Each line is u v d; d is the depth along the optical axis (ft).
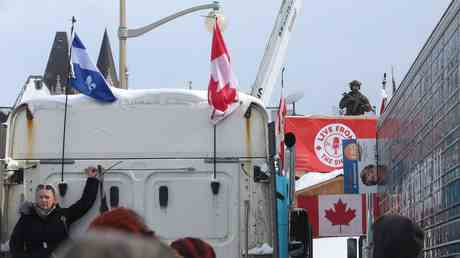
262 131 66.69
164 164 66.49
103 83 66.90
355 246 103.24
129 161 66.49
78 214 65.21
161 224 66.08
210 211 66.18
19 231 63.26
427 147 74.23
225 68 66.08
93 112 67.05
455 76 59.72
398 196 97.09
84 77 67.05
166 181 66.54
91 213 65.92
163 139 66.69
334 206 145.18
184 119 66.85
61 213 63.98
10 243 63.41
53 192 63.93
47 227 63.26
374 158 132.16
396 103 99.96
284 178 75.51
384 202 113.29
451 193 60.75
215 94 65.72
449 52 62.49
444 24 65.41
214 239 66.03
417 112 81.35
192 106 66.90
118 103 67.15
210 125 66.69
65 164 66.54
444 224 64.08
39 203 63.31
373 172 131.34
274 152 66.13
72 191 66.49
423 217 76.59
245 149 66.44
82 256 14.64
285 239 72.90
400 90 96.02
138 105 67.15
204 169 66.44
